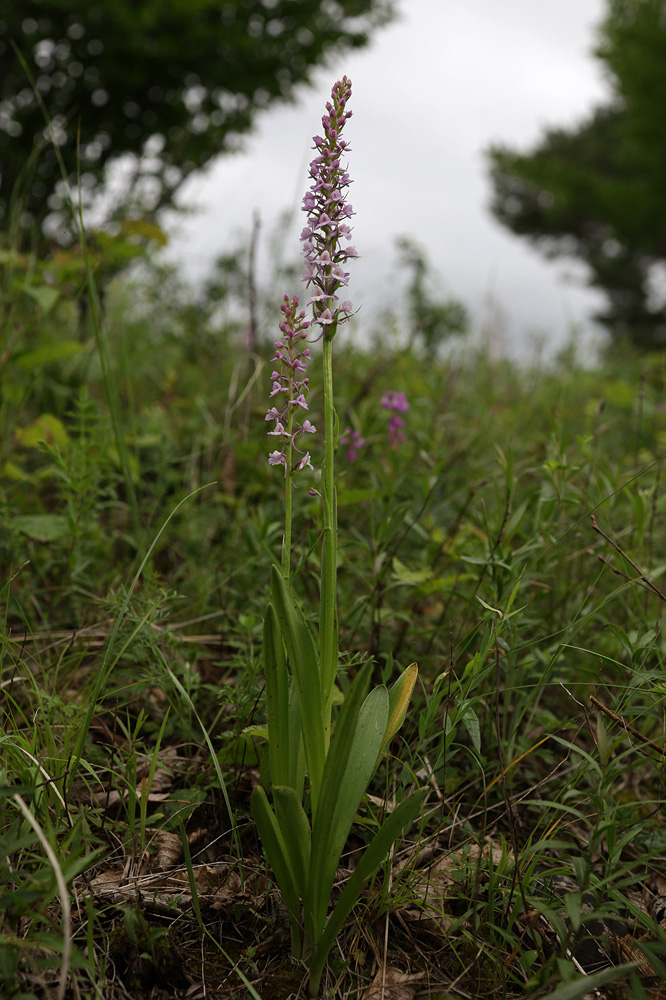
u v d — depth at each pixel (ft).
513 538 2.24
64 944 1.05
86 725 1.45
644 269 25.73
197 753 1.77
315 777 1.27
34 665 1.93
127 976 1.28
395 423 2.44
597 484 2.43
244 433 2.86
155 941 1.31
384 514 2.41
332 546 1.27
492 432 3.64
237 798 1.68
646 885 1.62
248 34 12.46
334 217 1.23
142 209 4.13
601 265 26.25
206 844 1.59
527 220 27.30
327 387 1.26
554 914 1.30
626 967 1.15
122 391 3.45
